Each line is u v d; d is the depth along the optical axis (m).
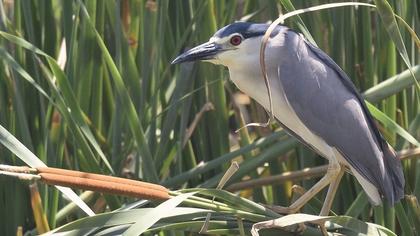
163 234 8.13
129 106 8.47
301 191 7.68
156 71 9.05
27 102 9.00
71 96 8.30
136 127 8.55
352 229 6.85
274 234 6.87
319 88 7.76
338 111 7.75
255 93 8.00
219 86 9.35
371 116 7.99
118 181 6.24
